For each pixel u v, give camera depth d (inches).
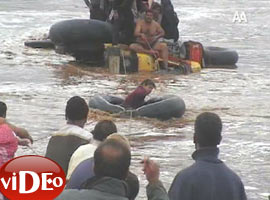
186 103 1512.1
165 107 1321.4
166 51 1946.4
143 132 1226.0
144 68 1927.9
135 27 1953.7
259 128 1293.1
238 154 1099.9
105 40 1995.6
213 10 4183.1
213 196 482.0
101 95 1397.6
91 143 581.0
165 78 1849.2
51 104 1461.6
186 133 1232.8
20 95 1549.0
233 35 3029.0
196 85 1750.7
